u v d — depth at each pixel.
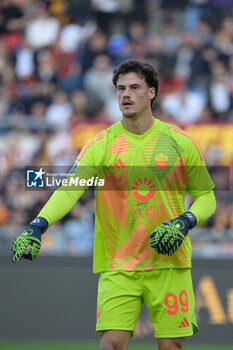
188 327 12.64
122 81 12.66
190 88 36.81
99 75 38.19
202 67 37.94
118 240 12.68
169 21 40.16
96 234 12.87
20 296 24.33
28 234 11.76
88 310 24.14
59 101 37.25
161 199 12.66
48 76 39.16
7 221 28.08
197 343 23.84
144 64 12.73
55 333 24.09
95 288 24.25
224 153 30.94
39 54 40.44
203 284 24.09
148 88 12.77
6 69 40.00
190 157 12.88
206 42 39.03
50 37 41.06
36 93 37.94
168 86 36.88
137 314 12.66
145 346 23.19
